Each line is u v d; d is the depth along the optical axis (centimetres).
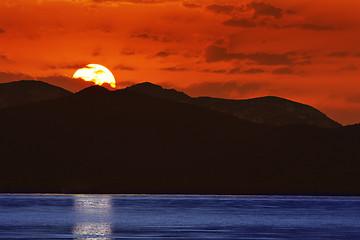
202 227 16038
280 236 14262
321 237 14200
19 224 16438
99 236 13938
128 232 14762
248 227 16175
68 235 14038
